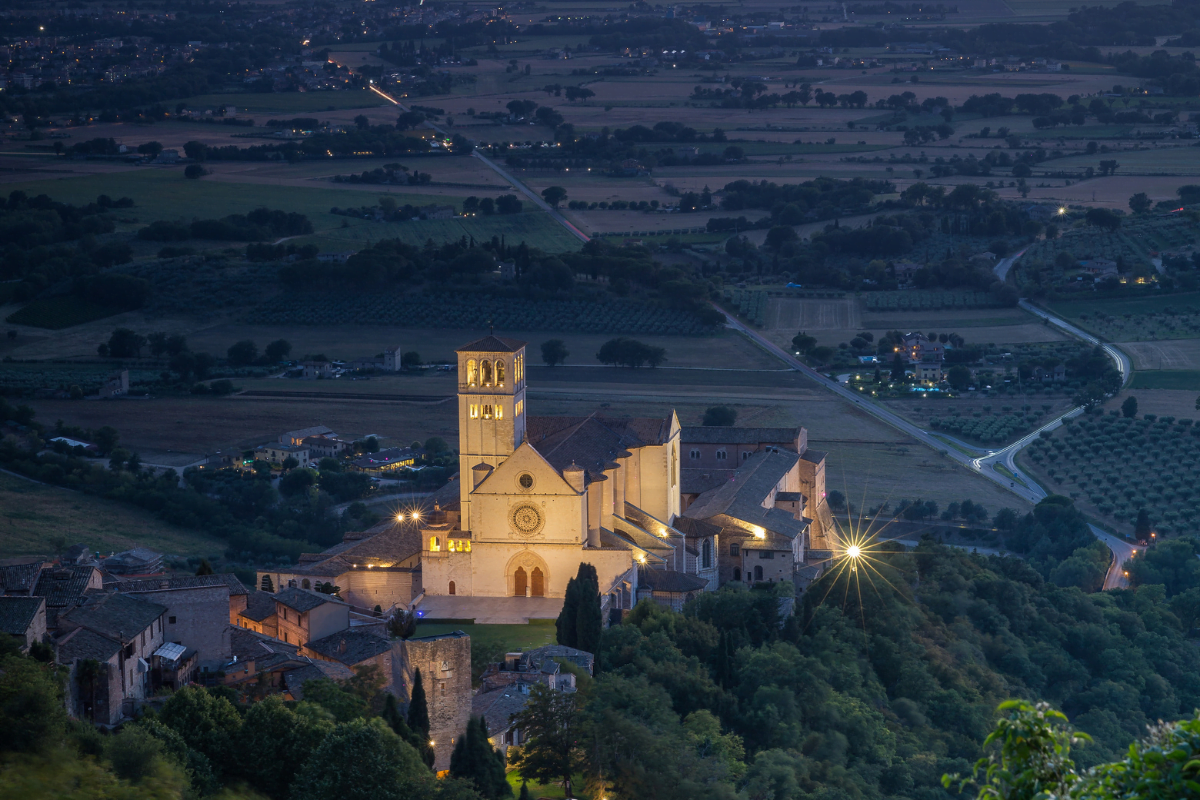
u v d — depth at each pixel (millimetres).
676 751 194750
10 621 176250
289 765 174250
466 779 172625
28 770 147750
